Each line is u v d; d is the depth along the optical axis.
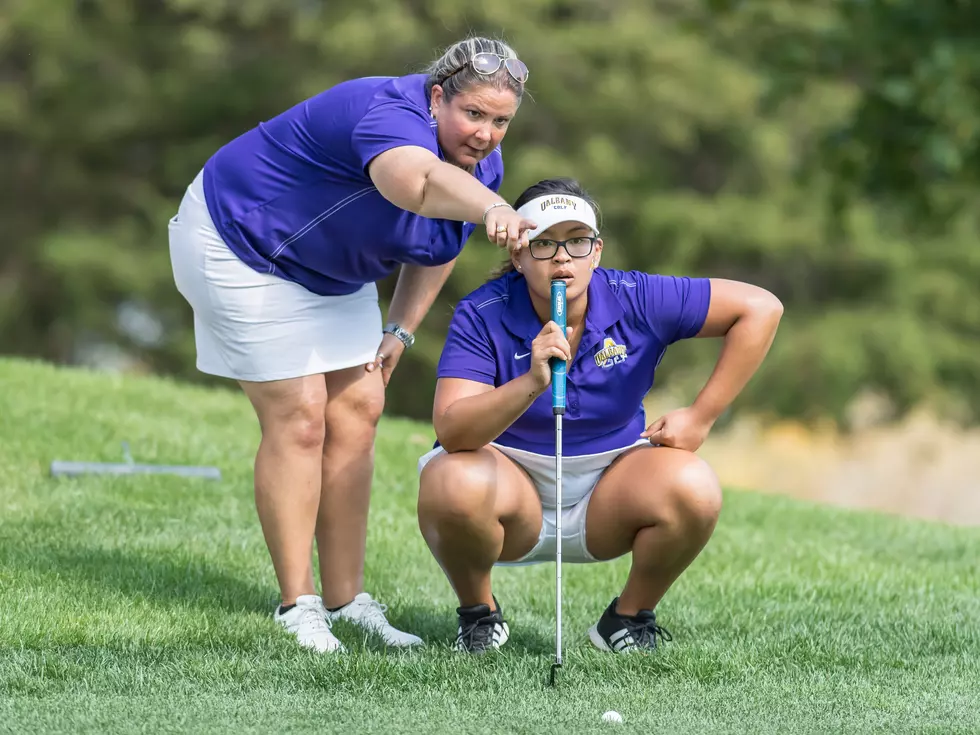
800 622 17.41
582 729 12.16
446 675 13.84
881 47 44.16
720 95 69.69
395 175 13.69
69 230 68.62
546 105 68.25
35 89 70.25
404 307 16.70
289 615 15.58
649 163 71.69
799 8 58.03
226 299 15.32
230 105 68.44
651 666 14.47
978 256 74.19
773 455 63.22
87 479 23.62
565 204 13.76
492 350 14.34
